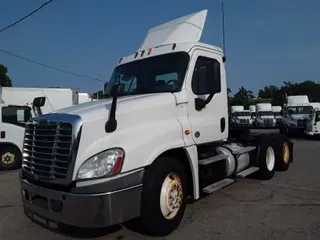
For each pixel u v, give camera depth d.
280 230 4.71
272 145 8.34
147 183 4.27
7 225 5.25
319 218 5.19
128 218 4.04
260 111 37.12
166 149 4.56
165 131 4.68
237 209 5.71
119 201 3.93
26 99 16.00
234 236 4.53
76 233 4.77
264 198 6.38
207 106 5.67
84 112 4.15
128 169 4.06
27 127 4.70
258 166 7.77
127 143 4.14
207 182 5.80
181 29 6.05
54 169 4.05
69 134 3.94
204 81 5.44
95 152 3.93
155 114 4.69
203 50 5.72
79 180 3.88
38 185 4.25
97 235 4.67
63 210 3.90
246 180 7.98
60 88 16.83
